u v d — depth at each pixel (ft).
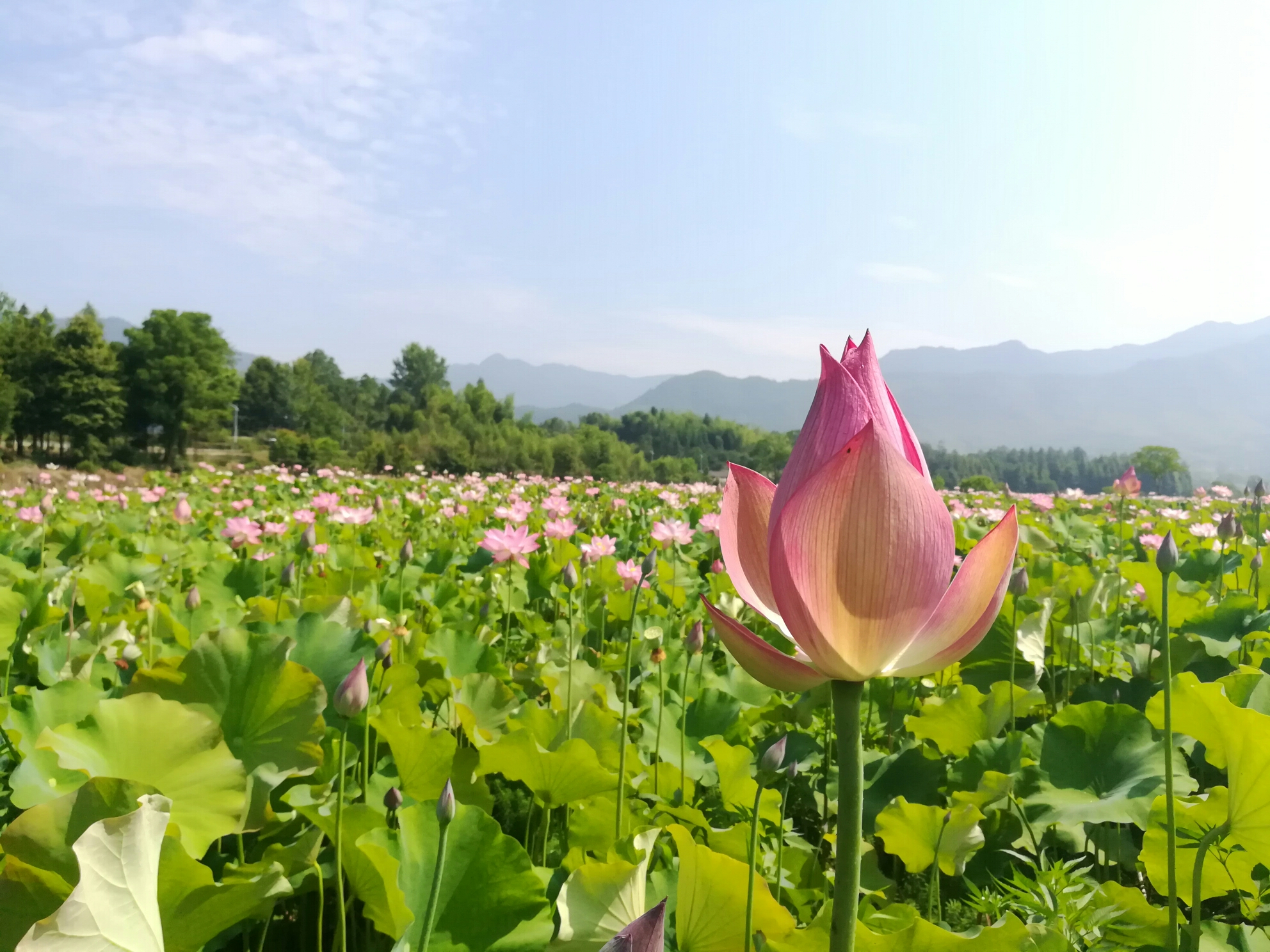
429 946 6.29
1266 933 6.82
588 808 8.20
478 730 9.21
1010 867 8.50
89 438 230.68
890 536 3.21
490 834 6.69
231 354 289.94
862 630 3.30
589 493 55.16
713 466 578.25
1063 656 14.44
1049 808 8.41
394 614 16.78
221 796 6.84
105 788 5.39
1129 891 6.51
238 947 7.38
